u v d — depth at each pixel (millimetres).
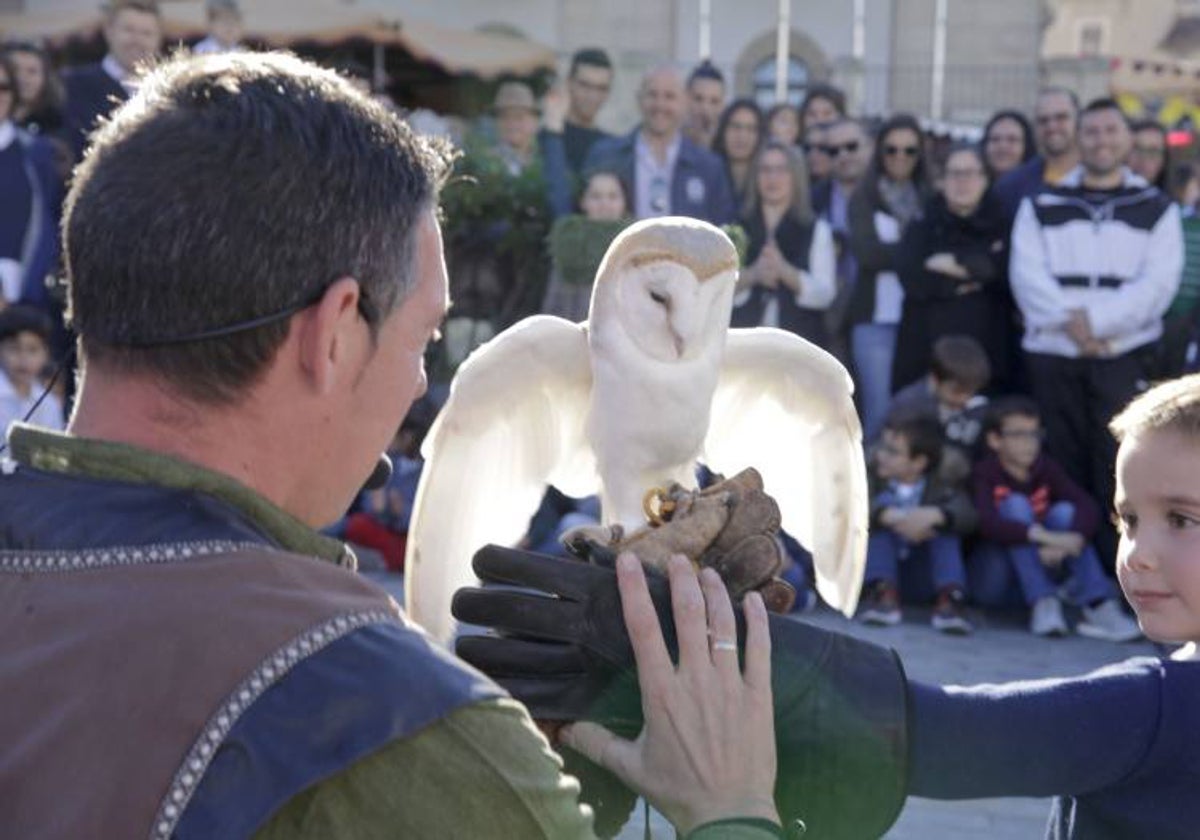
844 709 1524
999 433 6297
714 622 1506
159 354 1232
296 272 1221
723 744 1465
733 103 7723
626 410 1765
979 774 1521
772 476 2113
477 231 6879
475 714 1187
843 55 19625
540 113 9094
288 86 1262
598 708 1562
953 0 19484
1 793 1146
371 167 1261
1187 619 1691
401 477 6703
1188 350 6816
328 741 1133
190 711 1135
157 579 1188
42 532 1229
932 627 6246
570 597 1552
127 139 1231
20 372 6258
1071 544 6262
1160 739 1549
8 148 7133
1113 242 6492
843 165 7180
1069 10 20375
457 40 12133
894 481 6297
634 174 7344
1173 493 1678
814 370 2006
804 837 1534
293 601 1187
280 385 1257
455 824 1163
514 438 1925
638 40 19547
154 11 7758
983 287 6742
